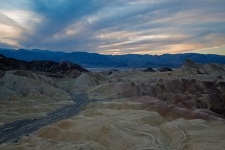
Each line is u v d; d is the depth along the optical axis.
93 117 72.19
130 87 141.50
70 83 189.25
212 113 82.00
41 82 141.62
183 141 49.28
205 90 133.75
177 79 149.50
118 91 139.50
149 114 69.75
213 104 107.06
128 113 74.31
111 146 50.62
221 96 114.81
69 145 50.44
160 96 117.31
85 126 61.53
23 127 84.31
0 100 111.31
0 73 146.00
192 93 134.12
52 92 137.50
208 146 44.47
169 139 53.22
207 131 54.94
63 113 103.31
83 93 158.12
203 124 61.00
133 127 58.06
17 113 99.75
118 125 57.81
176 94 114.81
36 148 51.44
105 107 98.62
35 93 126.19
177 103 105.88
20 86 133.62
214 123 64.75
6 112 98.75
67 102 122.00
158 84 146.38
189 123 62.41
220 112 103.19
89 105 106.56
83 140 53.88
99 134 55.09
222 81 143.00
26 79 138.00
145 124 61.31
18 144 58.34
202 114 73.25
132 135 53.12
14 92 122.69
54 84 167.25
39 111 105.31
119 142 50.78
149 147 46.41
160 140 50.94
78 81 182.25
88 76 181.88
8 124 88.12
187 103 104.88
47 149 50.09
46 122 90.00
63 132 59.56
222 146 44.47
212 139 48.66
